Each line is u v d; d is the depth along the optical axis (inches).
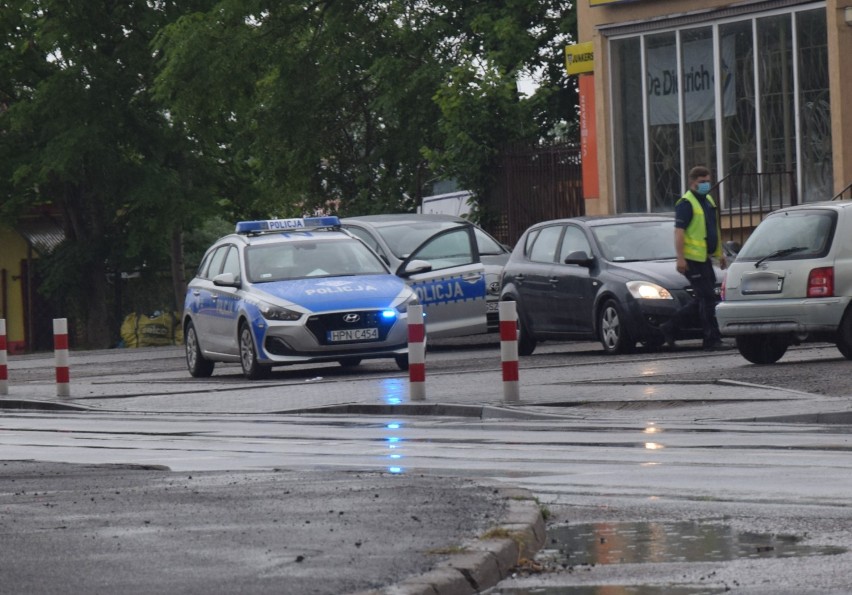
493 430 1142.3
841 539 612.1
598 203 2706.7
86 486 808.3
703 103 2512.3
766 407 1181.7
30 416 1489.9
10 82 4436.5
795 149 2364.7
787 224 1550.2
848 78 2267.5
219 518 666.2
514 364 1330.0
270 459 988.6
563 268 1900.8
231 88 3580.2
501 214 3002.0
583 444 1011.9
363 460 963.3
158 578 529.0
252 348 1797.5
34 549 594.9
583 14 2706.7
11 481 848.9
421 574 528.1
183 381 1877.5
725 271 1723.7
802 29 2338.8
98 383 1921.8
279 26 3690.9
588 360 1754.4
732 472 836.0
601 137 2682.1
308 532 620.4
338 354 1776.6
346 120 3865.7
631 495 759.1
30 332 4640.8
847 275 1504.7
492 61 3083.2
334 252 1888.5
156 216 4128.9
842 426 1080.2
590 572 563.2
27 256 4697.3
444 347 2293.3
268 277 1854.1
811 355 1641.2
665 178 2593.5
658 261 1838.1
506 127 2999.5
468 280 2135.8
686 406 1235.9
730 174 2449.6
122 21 4220.0
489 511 661.3
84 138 4084.6
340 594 499.5
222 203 4441.4
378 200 3823.8
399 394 1455.5
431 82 3631.9
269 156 3838.6
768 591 518.0
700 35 2507.4
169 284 4534.9
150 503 722.2
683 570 559.2
